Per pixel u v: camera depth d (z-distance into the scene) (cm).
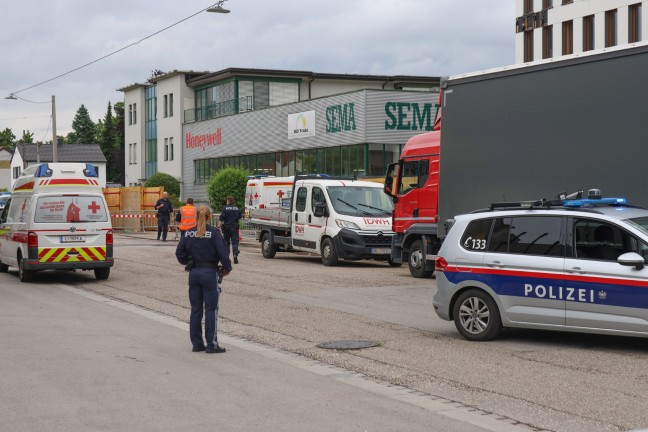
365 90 3978
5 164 13225
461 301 1094
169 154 6272
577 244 996
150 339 1108
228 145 5344
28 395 766
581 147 1289
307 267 2223
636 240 953
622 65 1223
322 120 4366
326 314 1344
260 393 783
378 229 2208
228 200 2336
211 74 5544
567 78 1314
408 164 1958
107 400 747
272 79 5419
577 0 4566
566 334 1129
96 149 10212
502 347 1033
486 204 1479
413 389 805
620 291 951
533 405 735
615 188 1231
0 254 2083
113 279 1938
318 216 2289
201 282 1002
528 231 1041
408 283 1805
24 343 1062
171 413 700
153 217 4409
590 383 822
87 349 1020
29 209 1838
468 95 1511
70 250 1833
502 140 1439
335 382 838
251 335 1152
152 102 6594
